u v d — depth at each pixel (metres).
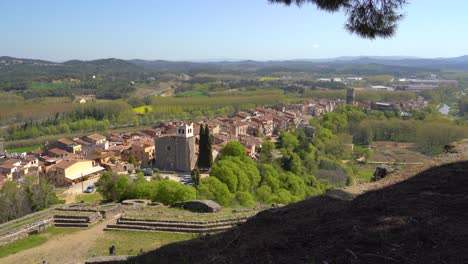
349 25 18.39
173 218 32.47
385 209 15.97
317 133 138.88
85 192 81.75
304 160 103.75
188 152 101.06
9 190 54.88
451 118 177.88
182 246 17.56
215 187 54.25
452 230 12.72
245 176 67.06
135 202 41.72
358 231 13.98
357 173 109.00
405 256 11.59
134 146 115.06
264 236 16.00
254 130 149.00
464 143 31.38
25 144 144.38
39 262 26.81
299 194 74.94
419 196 17.25
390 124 153.12
